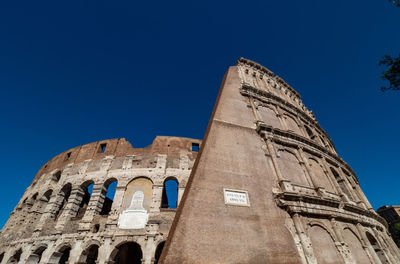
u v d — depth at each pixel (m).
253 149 21.16
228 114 23.83
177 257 11.65
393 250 25.81
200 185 15.60
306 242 15.22
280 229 15.53
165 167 30.61
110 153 33.50
